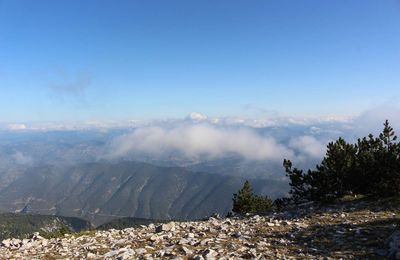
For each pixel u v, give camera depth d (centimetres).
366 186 2608
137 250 1500
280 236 1675
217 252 1400
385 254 1270
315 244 1483
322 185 2633
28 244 1798
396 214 1934
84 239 1908
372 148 2725
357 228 1691
